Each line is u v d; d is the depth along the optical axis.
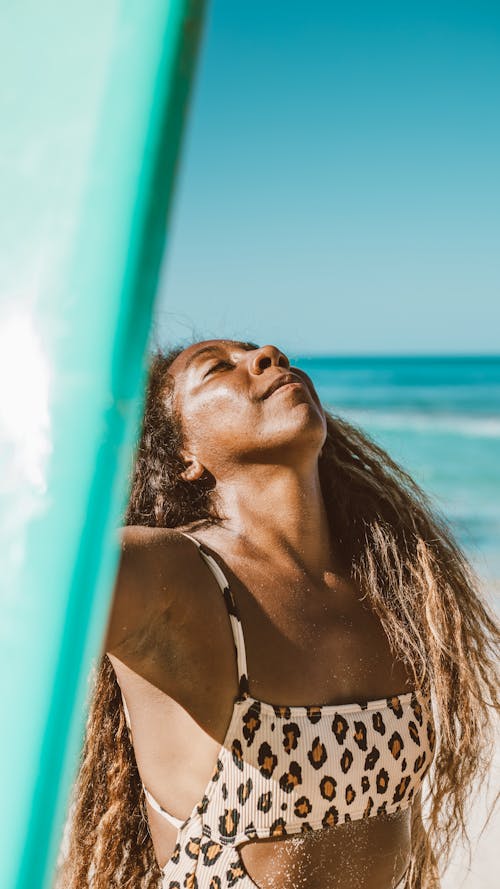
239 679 1.46
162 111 0.35
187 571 1.45
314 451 1.73
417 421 27.89
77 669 0.35
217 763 1.44
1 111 0.37
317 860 1.44
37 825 0.34
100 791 1.85
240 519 1.72
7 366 0.35
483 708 2.05
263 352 1.84
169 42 0.35
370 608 1.80
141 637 1.39
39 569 0.34
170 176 0.35
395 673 1.70
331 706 1.52
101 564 0.35
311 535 1.74
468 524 13.91
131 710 1.55
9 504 0.35
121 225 0.34
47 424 0.35
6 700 0.35
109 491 0.35
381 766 1.53
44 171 0.36
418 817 1.91
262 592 1.59
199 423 1.80
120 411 0.34
